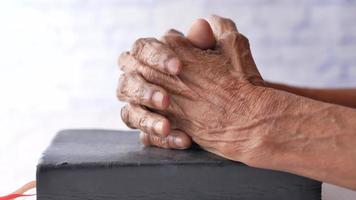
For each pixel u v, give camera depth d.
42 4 1.62
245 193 0.51
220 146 0.52
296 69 1.70
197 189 0.51
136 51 0.55
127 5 1.64
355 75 1.70
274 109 0.50
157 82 0.54
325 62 1.70
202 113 0.52
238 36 0.56
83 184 0.50
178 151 0.54
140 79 0.54
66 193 0.50
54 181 0.50
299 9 1.67
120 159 0.51
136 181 0.51
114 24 1.65
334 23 1.68
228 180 0.51
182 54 0.54
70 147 0.56
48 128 0.91
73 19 1.63
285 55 1.69
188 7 1.66
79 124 0.93
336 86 1.71
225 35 0.56
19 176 0.66
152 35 1.66
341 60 1.69
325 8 1.67
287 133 0.49
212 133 0.52
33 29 1.63
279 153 0.49
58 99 1.64
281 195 0.51
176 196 0.51
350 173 0.48
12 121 0.98
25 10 1.62
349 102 0.70
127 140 0.59
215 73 0.53
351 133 0.48
